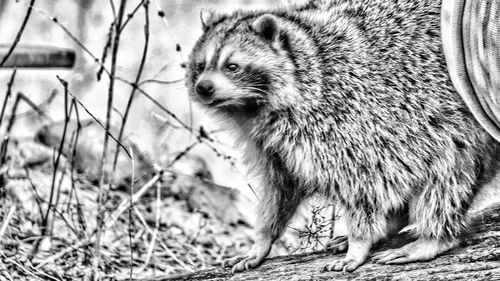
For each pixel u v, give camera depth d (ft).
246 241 43.16
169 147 53.31
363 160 30.55
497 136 29.30
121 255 38.52
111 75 34.42
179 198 45.06
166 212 43.47
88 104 65.57
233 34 32.09
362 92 30.60
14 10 73.10
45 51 43.45
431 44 30.86
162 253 39.81
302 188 32.12
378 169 30.60
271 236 32.55
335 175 30.78
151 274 37.47
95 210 41.11
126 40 72.54
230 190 47.14
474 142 30.37
